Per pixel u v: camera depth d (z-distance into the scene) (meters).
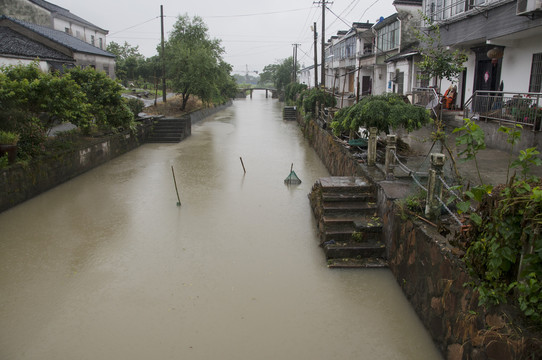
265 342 5.18
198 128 27.62
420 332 5.27
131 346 5.11
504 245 3.61
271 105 53.88
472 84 15.66
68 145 13.29
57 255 7.67
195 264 7.32
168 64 30.62
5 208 9.99
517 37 12.35
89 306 6.00
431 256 5.17
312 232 8.80
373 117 9.83
